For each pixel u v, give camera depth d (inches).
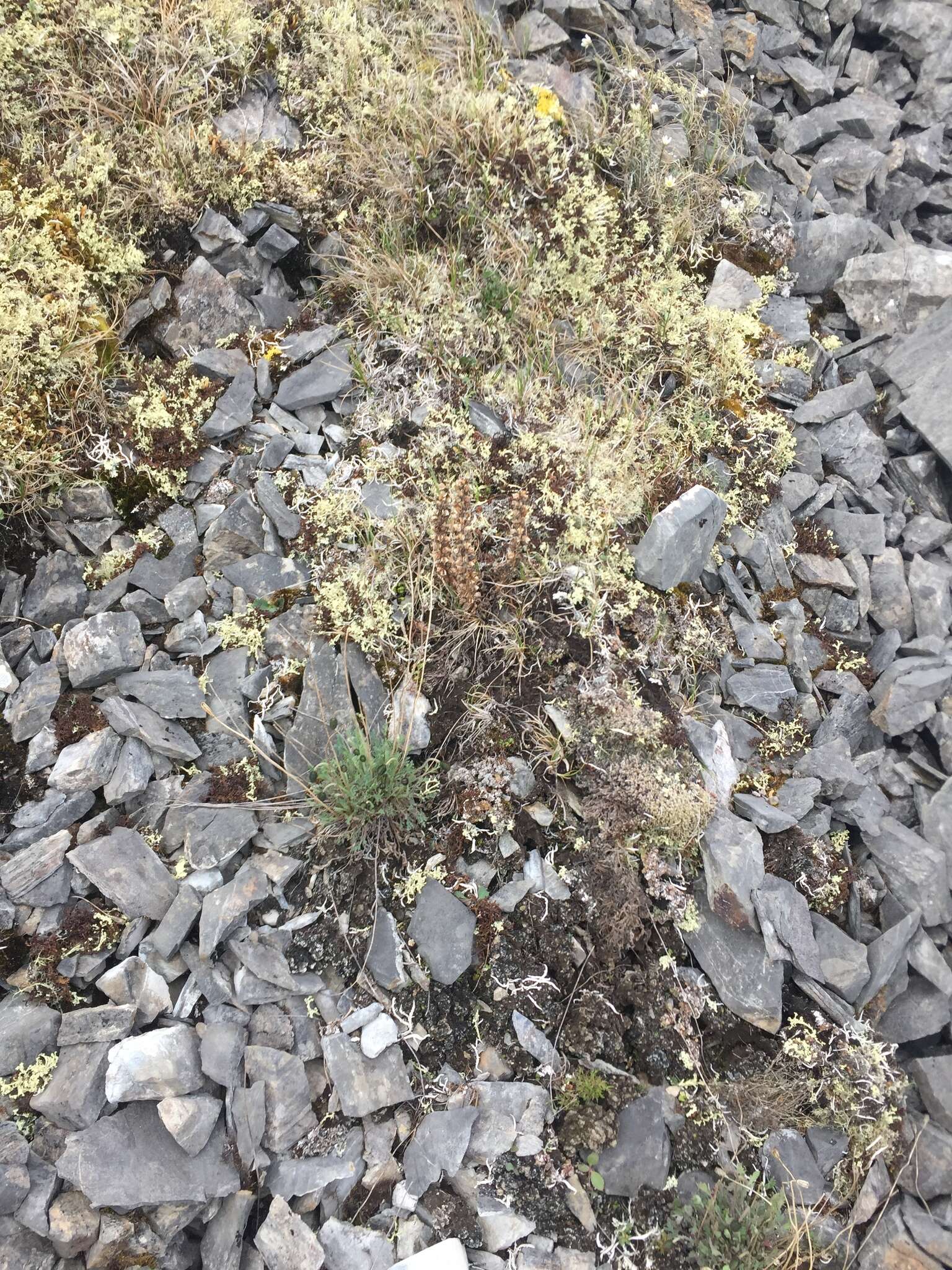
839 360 42.6
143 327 35.5
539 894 28.7
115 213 35.0
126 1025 25.7
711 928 28.9
